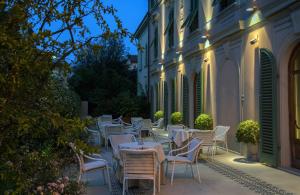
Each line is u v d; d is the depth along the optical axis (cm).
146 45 3042
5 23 335
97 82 3038
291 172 872
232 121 1242
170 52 2214
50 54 353
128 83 3180
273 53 950
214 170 938
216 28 1371
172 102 2142
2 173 352
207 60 1492
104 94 2975
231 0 1258
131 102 2741
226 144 1230
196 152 809
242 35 1149
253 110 1077
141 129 1636
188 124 1769
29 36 341
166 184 791
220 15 1326
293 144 916
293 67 909
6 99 331
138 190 741
